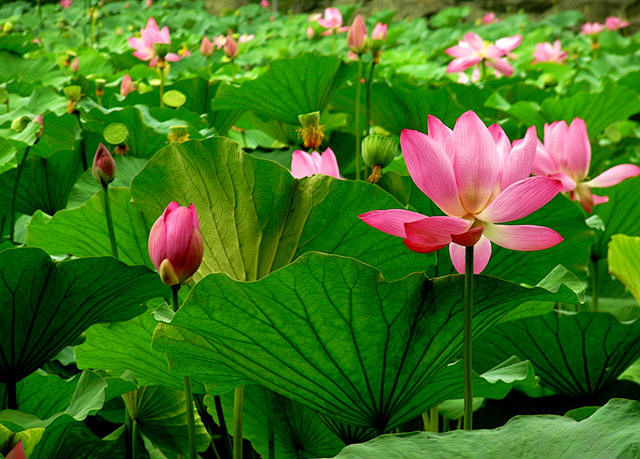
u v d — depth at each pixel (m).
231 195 2.32
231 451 2.49
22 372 2.27
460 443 1.95
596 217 2.88
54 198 3.30
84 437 2.43
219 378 2.20
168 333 2.12
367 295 2.04
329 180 2.29
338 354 2.11
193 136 3.08
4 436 2.05
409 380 2.14
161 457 2.42
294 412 2.52
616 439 1.91
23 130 2.97
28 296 2.19
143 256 2.46
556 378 2.59
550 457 1.92
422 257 2.31
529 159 2.03
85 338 2.36
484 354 2.59
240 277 2.31
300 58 3.17
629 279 2.83
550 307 2.19
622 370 2.59
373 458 1.93
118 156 2.86
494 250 2.58
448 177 1.99
